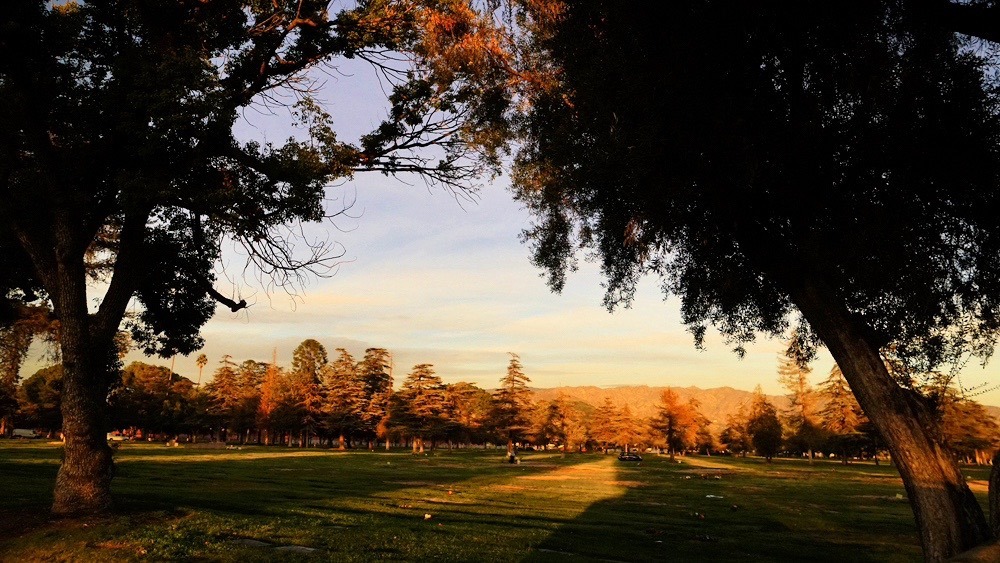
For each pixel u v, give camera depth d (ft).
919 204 20.80
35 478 75.61
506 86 37.32
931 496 21.43
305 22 48.19
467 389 385.29
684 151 21.84
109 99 41.37
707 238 26.73
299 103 47.93
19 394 322.96
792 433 304.30
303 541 39.73
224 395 360.07
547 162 33.58
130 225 49.06
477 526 51.24
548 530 50.78
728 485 118.52
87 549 35.81
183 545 36.65
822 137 20.94
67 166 45.44
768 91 20.66
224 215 43.27
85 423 45.73
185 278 60.13
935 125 19.81
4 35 40.32
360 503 65.72
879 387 22.82
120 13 44.78
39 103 43.86
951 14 19.31
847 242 21.16
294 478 99.91
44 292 58.95
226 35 48.83
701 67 20.65
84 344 46.42
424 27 39.65
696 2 21.11
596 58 23.84
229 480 88.79
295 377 364.17
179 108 37.91
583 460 249.34
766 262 24.93
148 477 87.10
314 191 42.65
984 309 23.20
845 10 18.93
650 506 75.77
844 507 80.38
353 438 389.80
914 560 43.34
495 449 428.15
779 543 49.52
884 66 19.26
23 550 35.99
